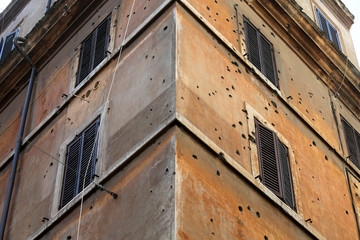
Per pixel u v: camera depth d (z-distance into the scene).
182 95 12.46
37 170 14.91
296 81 16.97
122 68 14.30
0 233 14.19
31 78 17.52
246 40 15.88
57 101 15.98
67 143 14.45
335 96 18.59
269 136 14.28
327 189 15.29
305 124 16.14
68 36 17.48
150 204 11.19
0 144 17.44
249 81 14.93
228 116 13.41
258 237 12.15
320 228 14.10
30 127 16.39
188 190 11.19
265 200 12.99
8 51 20.70
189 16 14.21
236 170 12.59
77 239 12.29
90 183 12.91
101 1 16.98
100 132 13.62
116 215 11.78
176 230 10.48
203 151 12.12
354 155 17.48
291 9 17.77
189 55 13.34
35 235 13.37
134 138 12.56
